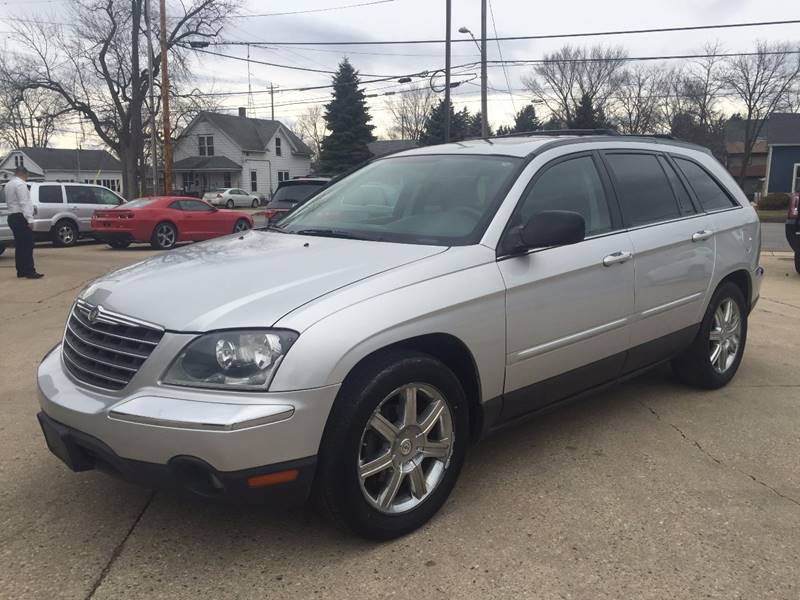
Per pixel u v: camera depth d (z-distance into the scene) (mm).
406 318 2783
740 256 4816
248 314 2580
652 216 4168
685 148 4797
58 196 17125
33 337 6566
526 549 2828
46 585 2596
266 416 2439
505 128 69938
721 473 3533
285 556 2787
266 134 59750
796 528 2988
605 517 3084
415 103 75688
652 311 4047
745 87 54531
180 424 2420
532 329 3320
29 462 3668
